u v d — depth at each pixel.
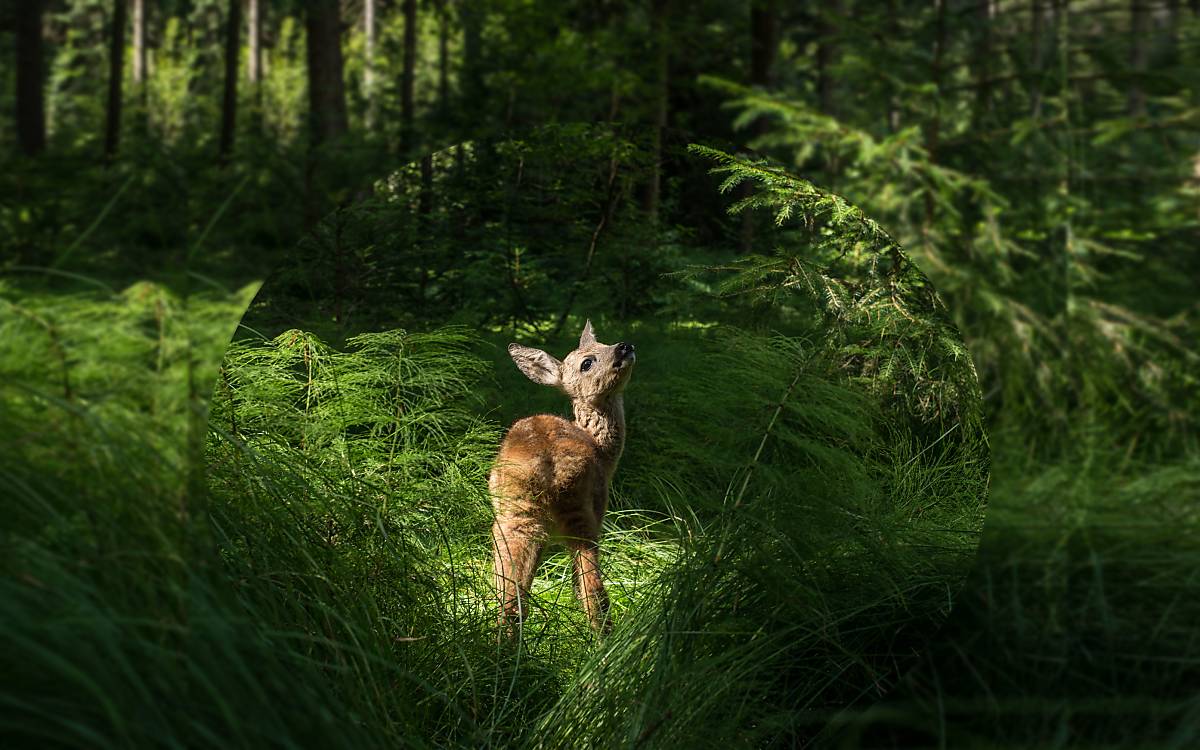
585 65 11.38
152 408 3.01
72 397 2.79
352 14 18.30
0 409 2.56
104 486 2.52
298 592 3.19
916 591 3.66
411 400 4.17
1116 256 4.57
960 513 3.86
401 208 4.65
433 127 11.81
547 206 4.68
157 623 2.25
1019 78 5.60
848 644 3.59
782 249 4.40
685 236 4.54
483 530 3.83
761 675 3.37
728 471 3.89
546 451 3.63
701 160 4.49
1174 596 3.21
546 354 3.92
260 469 3.31
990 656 3.24
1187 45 4.77
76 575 2.38
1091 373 4.18
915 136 6.07
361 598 3.30
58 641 2.16
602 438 3.86
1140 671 3.03
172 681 2.30
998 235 5.23
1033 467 3.90
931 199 5.88
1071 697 3.01
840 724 3.18
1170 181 4.64
